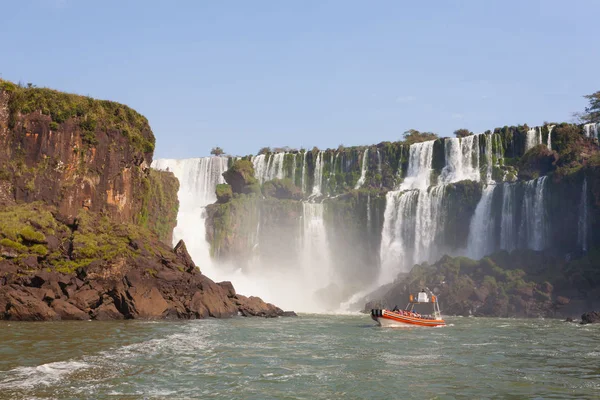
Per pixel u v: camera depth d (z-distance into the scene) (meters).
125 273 65.94
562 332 60.06
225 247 113.62
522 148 120.31
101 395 27.70
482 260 96.00
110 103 83.12
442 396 29.22
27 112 75.81
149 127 88.88
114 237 70.56
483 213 108.94
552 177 100.19
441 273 96.25
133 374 32.38
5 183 73.19
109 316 62.31
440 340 51.72
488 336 55.56
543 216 100.81
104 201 78.81
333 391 29.98
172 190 103.06
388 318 63.91
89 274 64.12
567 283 85.62
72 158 76.88
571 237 97.50
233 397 28.38
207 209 118.06
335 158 136.50
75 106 78.31
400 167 131.75
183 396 28.25
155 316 64.31
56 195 74.81
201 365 35.91
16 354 36.97
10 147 74.94
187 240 113.62
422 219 113.50
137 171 85.00
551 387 31.36
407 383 32.06
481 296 89.38
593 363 39.03
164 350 41.03
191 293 70.06
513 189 105.31
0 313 58.00
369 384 31.69
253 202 120.75
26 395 27.09
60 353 37.94
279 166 137.25
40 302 58.97
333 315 86.00
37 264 63.03
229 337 50.25
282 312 80.56
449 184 112.56
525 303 85.50
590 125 116.06
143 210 86.62
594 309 81.31
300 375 33.75
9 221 65.31
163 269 69.62
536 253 94.81
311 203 121.94
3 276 60.78
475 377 33.88
